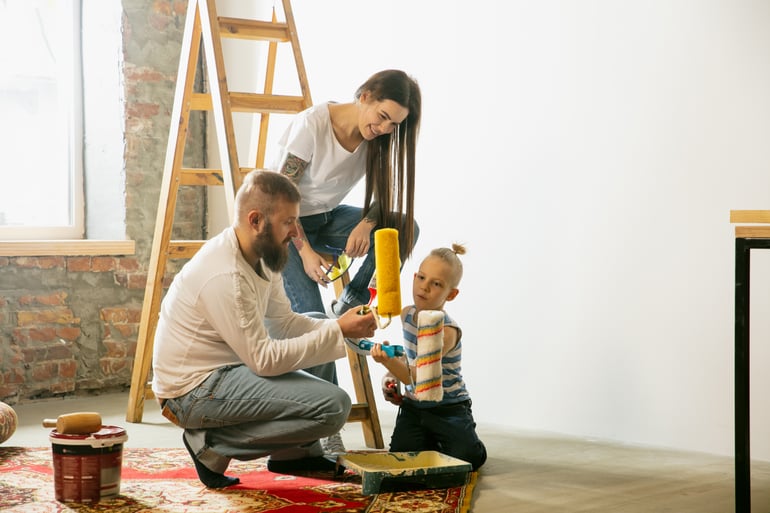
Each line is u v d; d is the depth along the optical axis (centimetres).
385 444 309
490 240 359
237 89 461
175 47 449
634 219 317
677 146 306
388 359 243
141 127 438
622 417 321
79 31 443
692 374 304
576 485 251
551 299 340
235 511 212
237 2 457
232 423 230
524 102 346
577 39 330
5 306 395
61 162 444
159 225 351
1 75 424
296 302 293
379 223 278
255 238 226
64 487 219
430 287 267
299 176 276
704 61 299
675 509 226
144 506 216
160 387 234
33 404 397
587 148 329
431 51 377
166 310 235
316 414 222
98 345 425
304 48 428
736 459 211
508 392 354
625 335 320
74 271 416
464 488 238
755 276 289
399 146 275
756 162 288
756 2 288
